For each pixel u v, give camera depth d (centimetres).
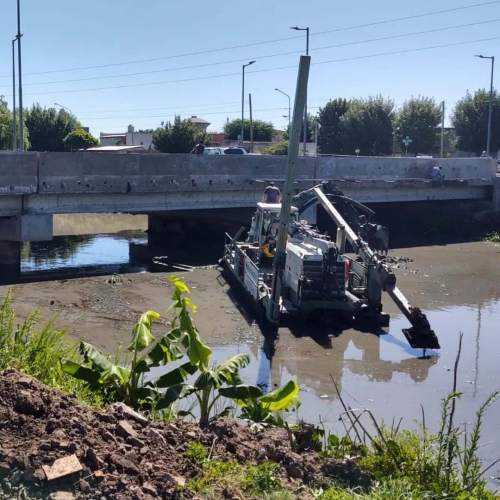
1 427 573
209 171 2833
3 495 502
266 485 576
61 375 862
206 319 1802
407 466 689
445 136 8000
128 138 9325
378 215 3803
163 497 526
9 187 2311
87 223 4009
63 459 532
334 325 1752
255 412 787
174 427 657
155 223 3403
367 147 6944
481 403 1233
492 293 2241
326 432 1026
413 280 2425
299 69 1501
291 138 1561
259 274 1950
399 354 1552
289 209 1636
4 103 5778
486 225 3631
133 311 1856
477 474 715
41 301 1944
